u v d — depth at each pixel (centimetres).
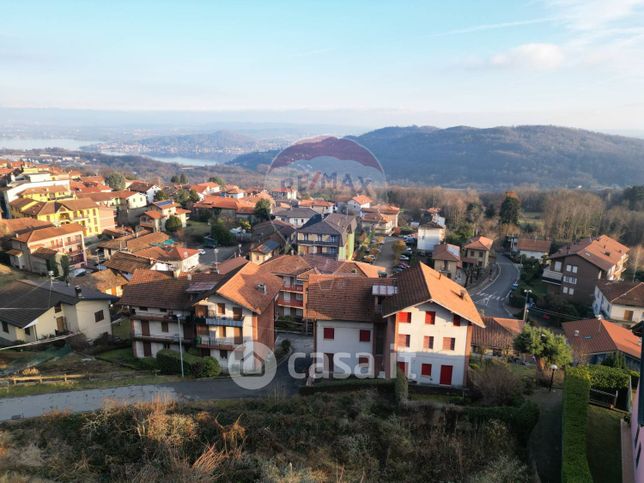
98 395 3108
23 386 3234
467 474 2084
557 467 2111
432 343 3228
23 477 2078
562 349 3094
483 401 2753
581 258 6581
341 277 3731
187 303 3919
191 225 10562
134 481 2044
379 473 2156
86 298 4478
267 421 2542
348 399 2773
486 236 9844
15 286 4831
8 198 9175
